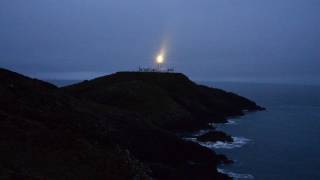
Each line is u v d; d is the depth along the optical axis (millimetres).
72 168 27750
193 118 87312
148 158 50250
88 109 54594
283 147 69688
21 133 31000
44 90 50031
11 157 26781
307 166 55562
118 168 30266
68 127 36188
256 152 64500
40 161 27469
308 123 105250
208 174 46000
